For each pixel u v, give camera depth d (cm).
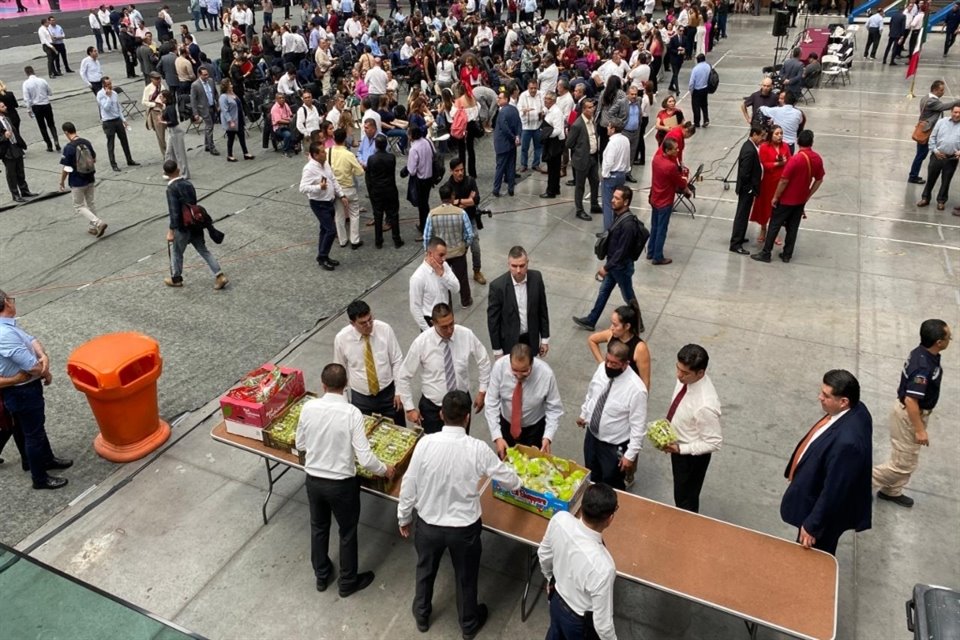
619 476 539
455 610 503
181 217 917
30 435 595
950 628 373
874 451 647
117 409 631
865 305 904
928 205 1211
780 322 870
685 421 507
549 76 1659
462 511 449
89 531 573
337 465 480
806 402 722
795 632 392
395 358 608
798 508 466
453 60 1980
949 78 2109
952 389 739
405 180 1423
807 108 1823
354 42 2391
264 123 1584
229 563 543
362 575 521
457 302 933
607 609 377
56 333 852
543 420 563
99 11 2691
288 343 837
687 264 1029
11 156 1226
